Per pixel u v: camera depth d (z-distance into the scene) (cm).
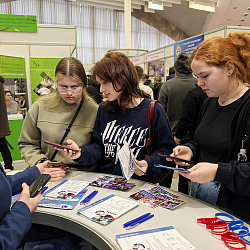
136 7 1129
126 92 135
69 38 429
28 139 162
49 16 1087
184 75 249
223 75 98
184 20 1260
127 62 131
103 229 87
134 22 1317
